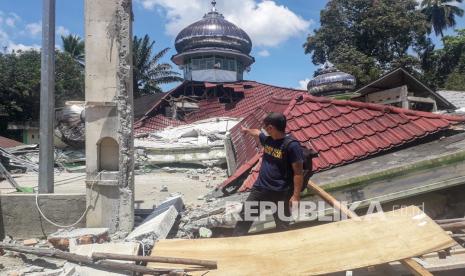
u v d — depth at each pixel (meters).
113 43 5.99
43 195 6.27
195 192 10.90
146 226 5.96
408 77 14.01
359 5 35.38
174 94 29.88
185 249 4.85
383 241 4.42
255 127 11.62
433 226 4.49
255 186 5.27
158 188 11.80
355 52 33.06
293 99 9.02
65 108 17.80
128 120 6.07
